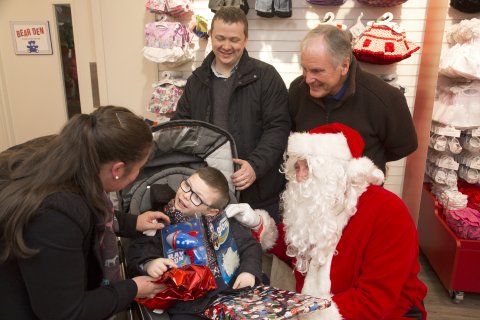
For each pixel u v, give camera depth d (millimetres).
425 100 2527
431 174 2582
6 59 3018
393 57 2340
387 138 1772
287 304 1079
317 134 1315
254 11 2703
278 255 1575
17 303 916
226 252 1354
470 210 2305
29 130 3174
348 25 2678
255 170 1763
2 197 858
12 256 866
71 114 3143
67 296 889
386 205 1253
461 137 2428
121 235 1361
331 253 1288
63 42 2973
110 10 2764
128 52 2840
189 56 2672
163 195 1470
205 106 2025
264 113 1932
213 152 1605
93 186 910
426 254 2652
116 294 1014
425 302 2316
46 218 843
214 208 1401
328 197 1246
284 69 2791
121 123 922
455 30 2377
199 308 1176
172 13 2590
